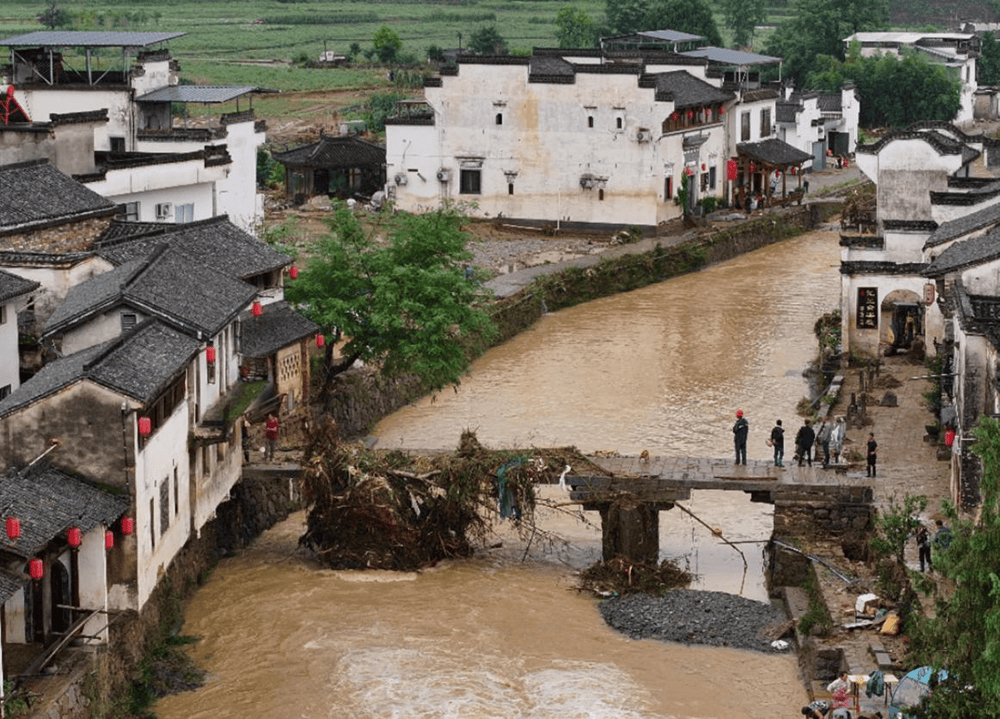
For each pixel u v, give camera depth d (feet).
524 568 182.80
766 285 340.39
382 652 159.94
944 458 198.90
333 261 223.71
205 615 169.07
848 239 269.85
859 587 165.68
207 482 174.91
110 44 303.07
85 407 145.28
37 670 137.69
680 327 302.25
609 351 283.59
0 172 202.39
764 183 410.93
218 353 181.78
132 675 148.97
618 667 157.17
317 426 186.60
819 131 480.23
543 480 182.70
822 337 274.16
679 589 175.83
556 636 164.04
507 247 354.95
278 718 146.41
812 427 211.20
